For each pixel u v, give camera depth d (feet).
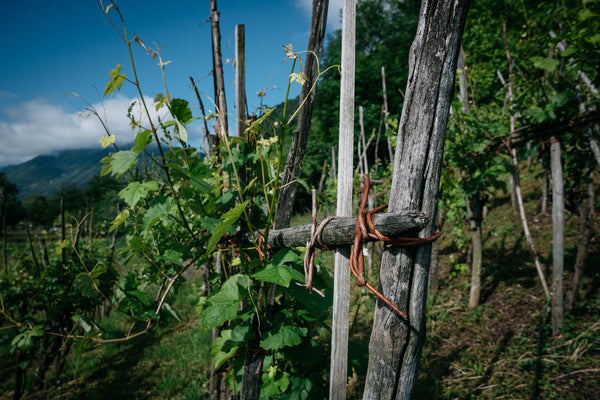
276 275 3.81
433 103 2.72
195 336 14.53
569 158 10.28
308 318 5.42
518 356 9.04
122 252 5.98
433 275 13.50
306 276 3.67
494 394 7.96
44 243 12.51
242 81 5.41
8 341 16.80
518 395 7.75
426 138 2.76
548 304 9.96
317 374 6.05
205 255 5.62
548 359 8.54
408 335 2.94
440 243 19.11
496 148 10.60
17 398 12.02
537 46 10.20
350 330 11.64
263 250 4.70
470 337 10.39
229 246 5.65
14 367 14.82
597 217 13.82
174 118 3.99
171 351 14.02
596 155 8.27
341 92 3.34
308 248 3.63
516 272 12.98
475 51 23.15
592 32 6.70
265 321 4.86
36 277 12.60
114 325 17.17
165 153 4.21
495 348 9.57
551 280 11.56
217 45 6.20
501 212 19.19
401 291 2.90
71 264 12.69
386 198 17.62
